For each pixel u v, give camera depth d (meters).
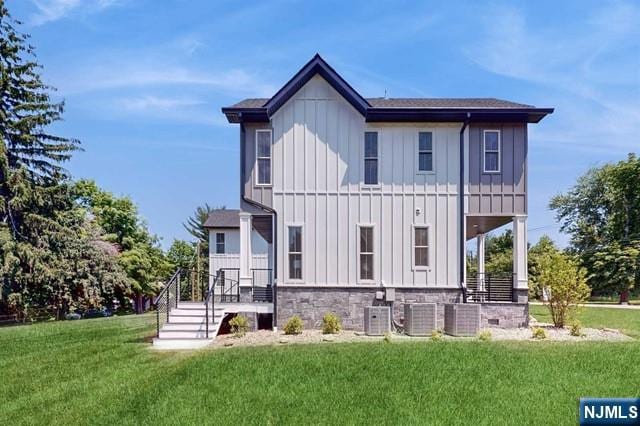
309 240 14.80
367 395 7.78
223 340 12.66
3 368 10.27
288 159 14.95
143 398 7.84
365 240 14.81
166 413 7.17
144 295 35.44
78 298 24.83
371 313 13.27
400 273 14.73
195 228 55.78
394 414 6.99
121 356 11.02
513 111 14.60
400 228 14.82
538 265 16.17
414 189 14.91
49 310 24.34
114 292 28.06
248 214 15.09
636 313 20.77
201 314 13.91
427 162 15.02
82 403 7.75
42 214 23.72
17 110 23.30
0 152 21.62
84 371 9.75
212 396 7.84
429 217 14.85
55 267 23.02
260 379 8.65
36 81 23.83
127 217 37.66
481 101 16.48
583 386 8.13
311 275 14.72
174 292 14.65
